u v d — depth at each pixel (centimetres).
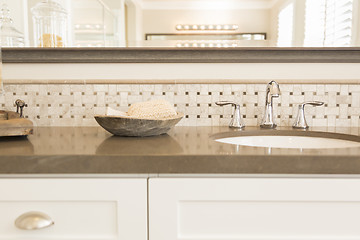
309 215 56
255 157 54
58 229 57
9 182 55
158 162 54
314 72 102
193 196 55
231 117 102
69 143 68
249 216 56
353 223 55
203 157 54
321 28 102
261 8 101
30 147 62
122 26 102
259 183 55
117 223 56
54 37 101
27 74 102
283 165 54
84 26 102
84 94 102
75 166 55
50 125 102
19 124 73
